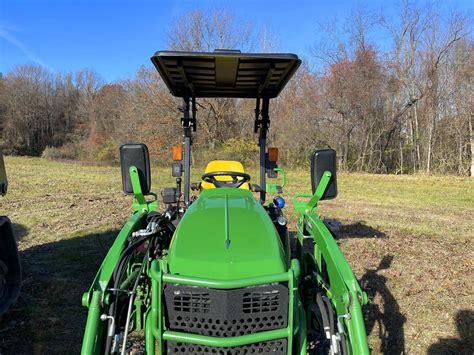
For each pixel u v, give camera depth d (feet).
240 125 75.87
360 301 8.07
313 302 9.82
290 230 22.04
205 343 7.05
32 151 132.57
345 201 34.06
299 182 47.60
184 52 10.18
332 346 7.92
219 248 7.60
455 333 11.59
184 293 7.25
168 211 12.12
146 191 10.48
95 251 18.47
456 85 64.28
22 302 13.10
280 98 73.26
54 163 78.95
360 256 18.13
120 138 86.33
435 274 16.07
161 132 74.74
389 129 72.18
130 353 9.96
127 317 8.17
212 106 71.87
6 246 11.62
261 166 13.97
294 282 7.34
